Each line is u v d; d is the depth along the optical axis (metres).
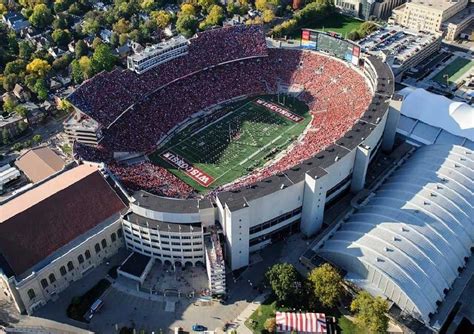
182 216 161.38
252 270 167.25
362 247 158.12
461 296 157.50
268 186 164.62
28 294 150.50
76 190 169.00
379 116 197.12
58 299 158.25
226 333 148.00
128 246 173.12
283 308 153.62
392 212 171.00
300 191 169.12
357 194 191.75
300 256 171.25
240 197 159.12
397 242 158.25
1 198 199.25
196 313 154.12
